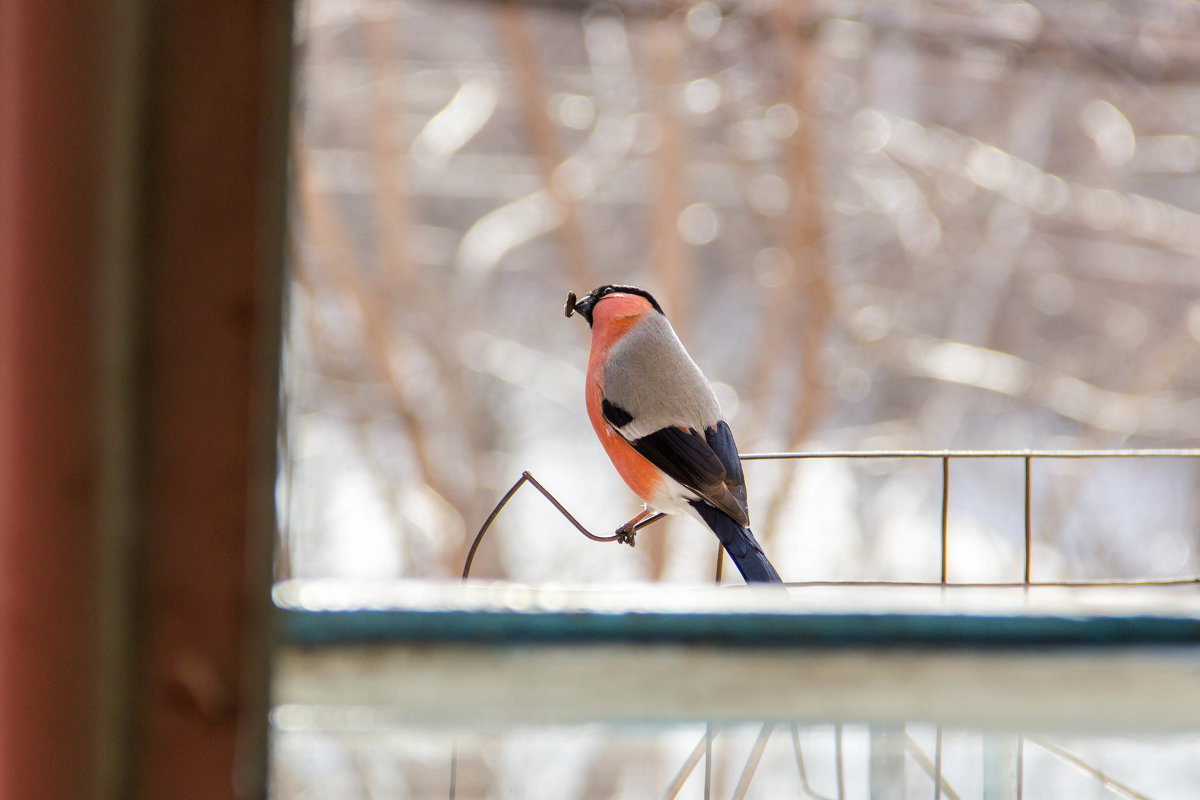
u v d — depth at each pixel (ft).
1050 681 5.77
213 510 5.01
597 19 52.11
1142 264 59.06
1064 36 52.85
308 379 53.88
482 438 57.93
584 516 54.39
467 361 54.08
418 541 54.85
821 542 53.67
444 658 5.61
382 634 5.60
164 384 5.02
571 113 59.11
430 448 53.78
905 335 55.42
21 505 4.92
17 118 4.92
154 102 4.97
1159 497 55.93
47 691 4.89
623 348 21.71
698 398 21.39
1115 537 54.90
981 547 53.67
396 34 55.93
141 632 5.00
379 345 49.88
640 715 5.81
